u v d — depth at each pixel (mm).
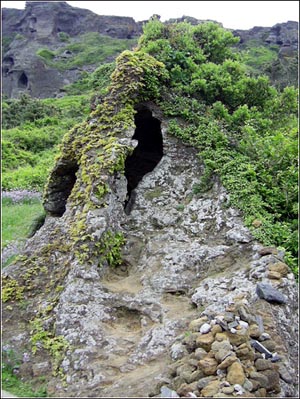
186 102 9242
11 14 70688
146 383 5340
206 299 6484
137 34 67812
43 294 7418
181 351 5609
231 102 10148
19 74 54156
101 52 55906
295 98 10789
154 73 9055
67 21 68125
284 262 6734
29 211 12359
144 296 6910
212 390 4867
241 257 7094
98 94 9484
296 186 7988
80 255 7273
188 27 10984
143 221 8289
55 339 6523
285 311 6059
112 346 6195
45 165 17828
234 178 8008
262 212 7633
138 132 9578
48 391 5887
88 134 8758
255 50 47812
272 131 9820
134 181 9711
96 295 6930
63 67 54062
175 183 8586
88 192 7910
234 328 5504
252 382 4992
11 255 9484
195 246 7500
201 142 8656
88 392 5570
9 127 26578
